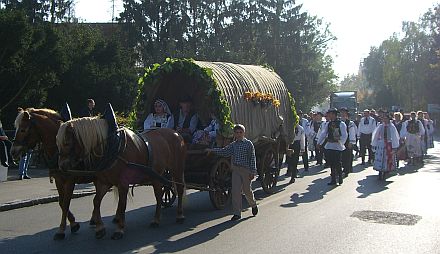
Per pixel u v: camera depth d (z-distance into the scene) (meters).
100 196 8.23
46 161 8.12
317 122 21.00
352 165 19.56
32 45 20.36
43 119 7.96
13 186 13.54
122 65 26.56
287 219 9.50
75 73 23.67
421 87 72.31
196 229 8.76
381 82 94.69
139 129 11.05
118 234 8.02
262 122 12.54
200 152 10.09
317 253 7.10
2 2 38.78
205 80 10.51
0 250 7.35
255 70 13.59
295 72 51.78
